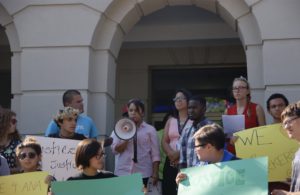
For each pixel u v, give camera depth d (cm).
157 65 1091
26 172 488
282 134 524
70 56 773
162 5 812
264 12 739
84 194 441
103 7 777
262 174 400
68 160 584
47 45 780
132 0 791
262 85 747
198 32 1026
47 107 770
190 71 1109
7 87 1110
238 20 768
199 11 982
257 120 613
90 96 777
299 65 723
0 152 566
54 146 586
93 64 788
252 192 397
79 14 781
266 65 729
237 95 622
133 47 1089
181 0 799
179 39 1031
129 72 1091
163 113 1105
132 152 666
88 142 460
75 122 621
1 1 800
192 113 580
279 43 732
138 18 834
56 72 773
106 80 784
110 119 801
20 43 788
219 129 435
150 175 670
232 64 1077
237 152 528
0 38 1045
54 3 786
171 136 667
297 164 388
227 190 407
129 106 673
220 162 420
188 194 421
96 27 777
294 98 718
